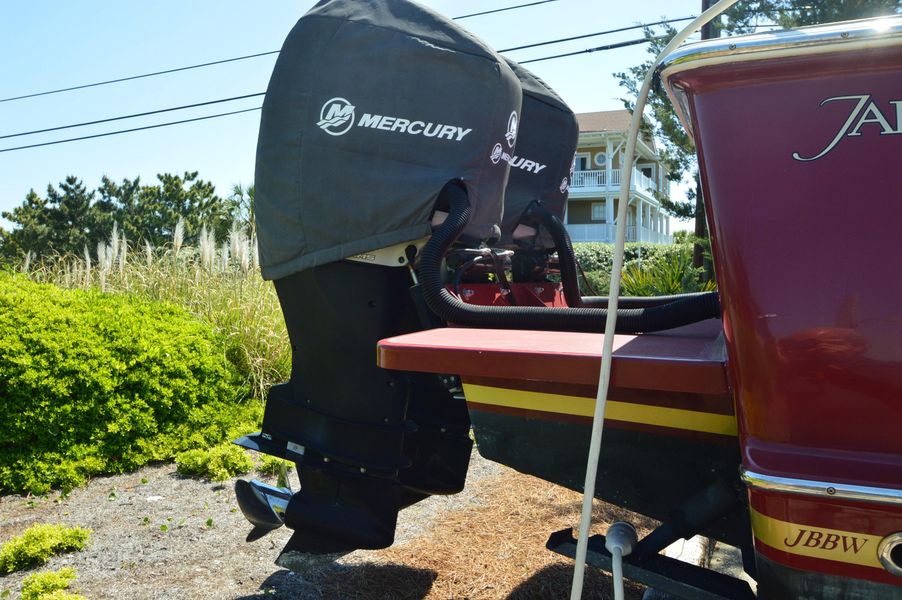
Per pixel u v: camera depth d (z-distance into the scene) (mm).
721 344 2141
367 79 2723
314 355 2936
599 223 33688
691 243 12594
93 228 31000
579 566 1725
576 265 4047
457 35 2777
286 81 2824
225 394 6043
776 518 1606
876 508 1520
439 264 2588
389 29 2748
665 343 2160
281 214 2807
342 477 2898
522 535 3928
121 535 3980
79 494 4660
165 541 3900
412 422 3004
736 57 1642
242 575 3486
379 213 2686
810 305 1604
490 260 3332
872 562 1542
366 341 2848
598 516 4219
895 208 1564
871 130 1584
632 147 1716
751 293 1648
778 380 1624
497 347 2039
